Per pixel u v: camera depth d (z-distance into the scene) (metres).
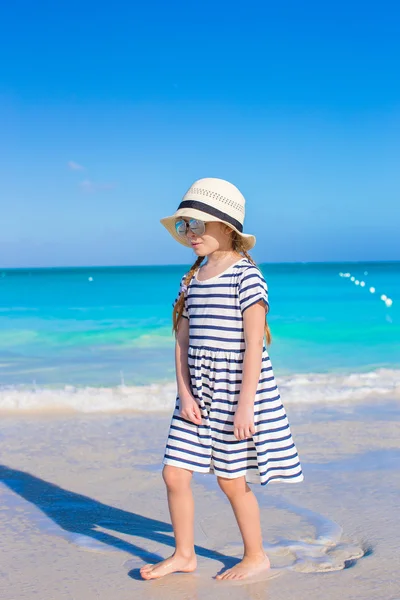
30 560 3.05
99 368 9.08
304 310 17.31
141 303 19.31
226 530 3.41
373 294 23.83
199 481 4.20
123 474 4.38
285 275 49.50
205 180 3.01
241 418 2.69
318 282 35.31
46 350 10.80
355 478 4.23
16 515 3.66
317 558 3.03
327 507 3.71
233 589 2.71
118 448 4.99
